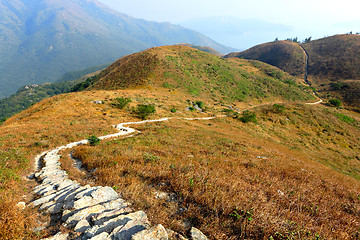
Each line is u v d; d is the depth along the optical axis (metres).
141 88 81.75
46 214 4.30
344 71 152.88
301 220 4.52
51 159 12.27
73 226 3.62
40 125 27.05
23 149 14.55
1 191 5.65
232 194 5.20
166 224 3.77
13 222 3.51
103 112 43.00
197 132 29.92
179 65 106.44
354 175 25.95
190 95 84.25
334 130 45.78
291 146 34.72
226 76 115.00
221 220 4.05
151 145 18.19
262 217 4.09
